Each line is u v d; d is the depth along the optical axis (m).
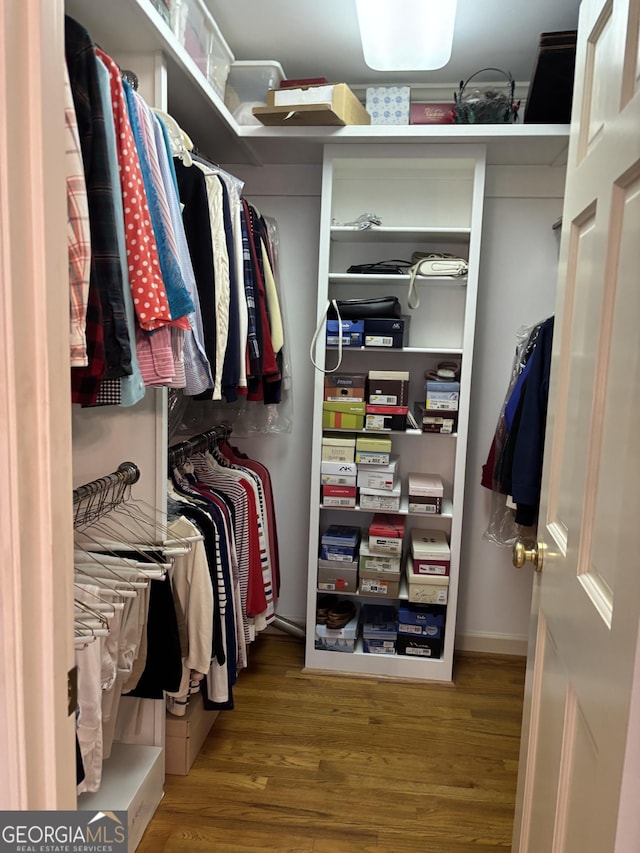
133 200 1.13
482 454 2.73
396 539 2.53
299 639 2.88
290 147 2.39
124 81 1.20
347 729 2.21
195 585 1.72
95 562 1.42
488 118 2.20
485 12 1.94
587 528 0.94
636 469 0.70
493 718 2.30
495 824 1.78
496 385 2.69
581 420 1.00
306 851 1.66
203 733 2.10
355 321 2.43
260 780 1.93
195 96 1.86
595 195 0.98
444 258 2.42
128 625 1.49
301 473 2.87
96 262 1.04
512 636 2.81
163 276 1.22
